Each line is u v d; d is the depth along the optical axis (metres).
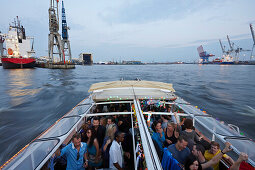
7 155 7.52
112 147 2.73
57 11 104.12
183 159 2.35
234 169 2.09
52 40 107.00
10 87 30.36
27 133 9.83
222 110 14.33
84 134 3.69
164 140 3.26
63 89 27.64
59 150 2.74
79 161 2.73
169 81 40.12
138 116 3.54
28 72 74.62
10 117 12.85
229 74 66.00
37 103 17.55
